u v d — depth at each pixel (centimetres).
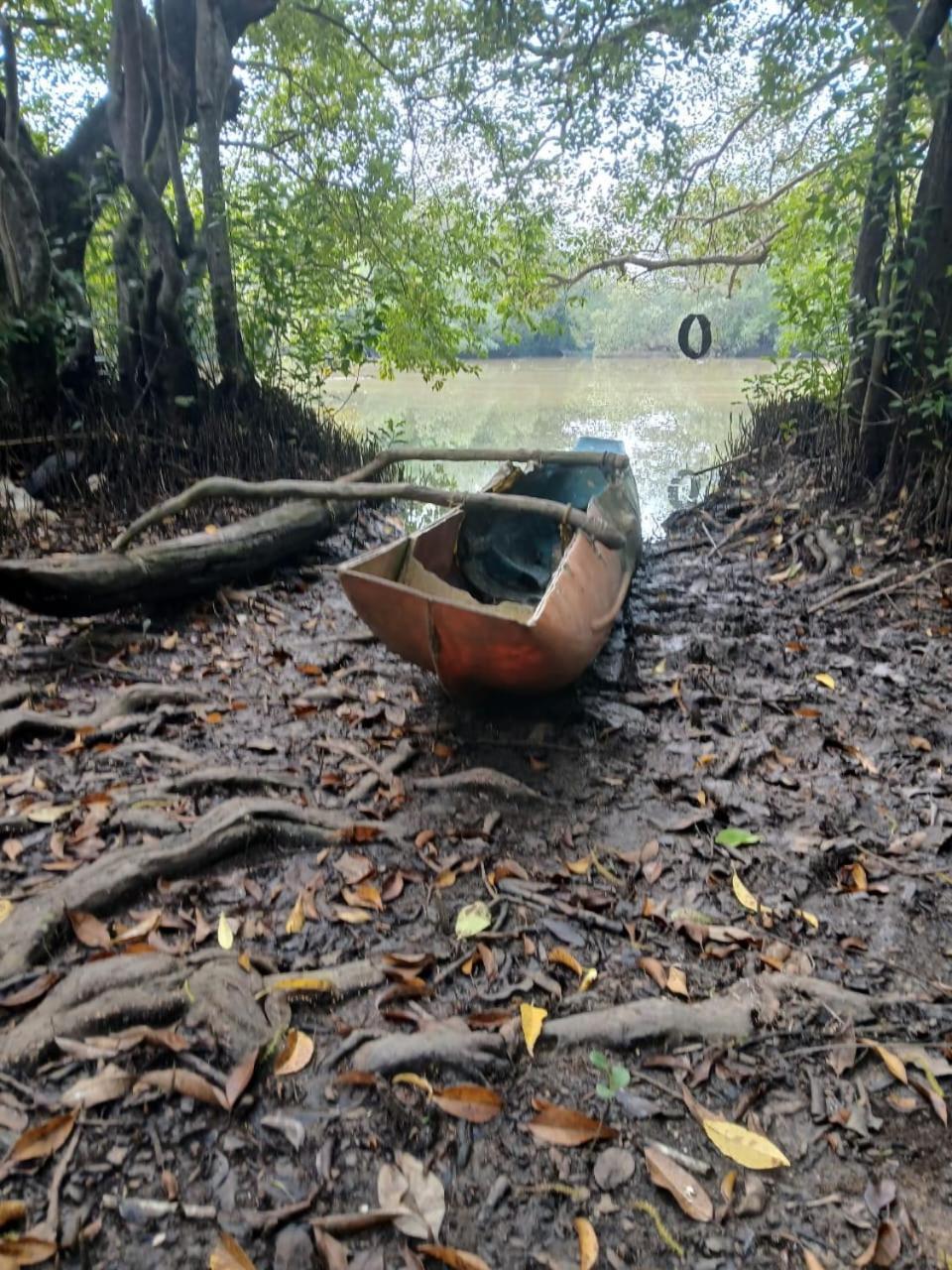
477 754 382
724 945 271
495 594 507
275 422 871
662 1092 218
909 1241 184
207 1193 188
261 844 308
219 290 823
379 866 303
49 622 495
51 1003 228
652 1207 190
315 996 241
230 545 552
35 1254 173
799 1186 196
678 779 366
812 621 547
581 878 303
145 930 263
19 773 342
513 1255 179
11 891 277
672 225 1188
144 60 771
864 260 729
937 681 462
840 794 359
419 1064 219
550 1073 222
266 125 1036
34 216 705
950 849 322
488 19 876
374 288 1001
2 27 721
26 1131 194
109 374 855
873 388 711
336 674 457
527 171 1023
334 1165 196
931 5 612
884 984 258
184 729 393
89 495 684
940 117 655
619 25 884
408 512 859
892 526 665
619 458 552
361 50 1015
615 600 448
